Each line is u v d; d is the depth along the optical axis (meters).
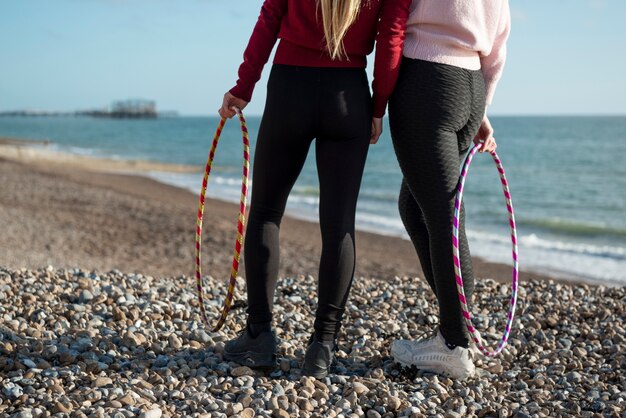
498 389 3.31
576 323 4.39
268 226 3.15
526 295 4.98
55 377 3.07
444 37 2.91
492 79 3.20
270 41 2.99
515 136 84.69
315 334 3.17
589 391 3.24
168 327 3.99
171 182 25.39
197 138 81.38
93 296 4.45
